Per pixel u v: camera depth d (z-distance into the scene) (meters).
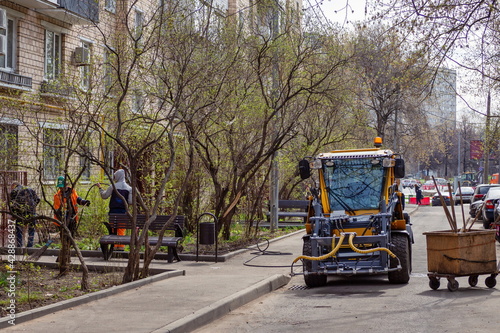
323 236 14.10
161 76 15.53
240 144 21.58
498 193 28.77
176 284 12.49
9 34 25.11
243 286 12.22
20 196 16.06
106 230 21.53
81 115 13.32
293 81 22.48
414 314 9.91
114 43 16.00
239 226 26.17
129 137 18.80
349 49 21.56
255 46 20.17
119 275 13.26
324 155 15.23
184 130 21.00
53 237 19.86
